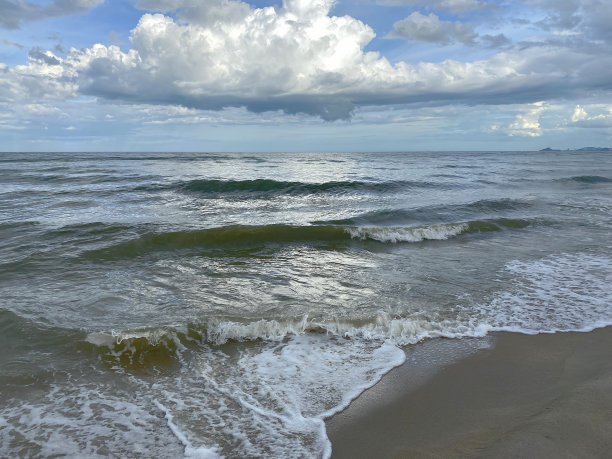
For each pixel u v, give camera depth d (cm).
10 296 564
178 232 934
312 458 275
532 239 1028
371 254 877
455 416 321
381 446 286
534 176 2895
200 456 279
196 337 470
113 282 647
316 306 564
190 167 3428
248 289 632
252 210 1398
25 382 371
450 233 1077
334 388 369
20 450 284
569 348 445
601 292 629
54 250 806
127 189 1847
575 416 308
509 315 541
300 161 4928
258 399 351
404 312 546
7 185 1972
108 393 360
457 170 3469
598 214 1377
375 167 3778
